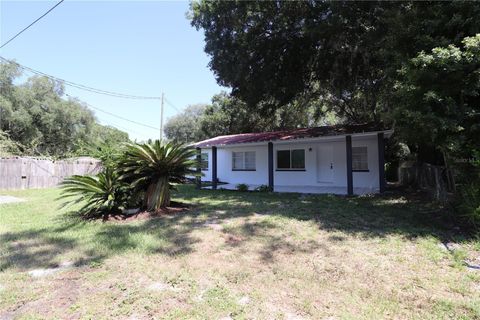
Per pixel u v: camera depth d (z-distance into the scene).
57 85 30.31
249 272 3.95
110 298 3.27
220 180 18.42
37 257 4.57
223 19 12.06
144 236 5.64
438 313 2.92
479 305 3.03
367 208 8.39
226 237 5.62
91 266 4.19
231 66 12.78
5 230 6.29
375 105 17.69
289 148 15.54
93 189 7.50
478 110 6.18
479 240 5.07
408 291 3.39
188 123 42.25
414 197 10.29
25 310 3.05
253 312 2.97
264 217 7.38
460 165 6.37
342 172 14.09
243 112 29.05
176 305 3.12
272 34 12.06
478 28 6.06
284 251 4.80
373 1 9.02
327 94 20.22
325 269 4.03
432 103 6.13
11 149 19.20
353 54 11.73
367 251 4.75
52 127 29.39
